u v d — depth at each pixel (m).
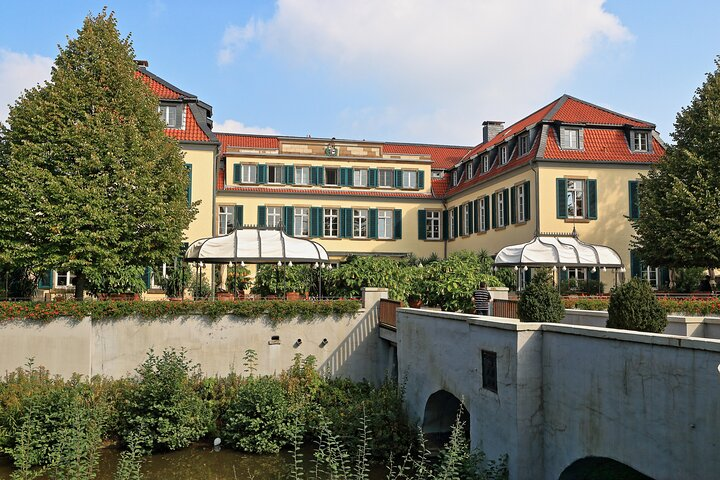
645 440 6.99
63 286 26.23
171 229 18.59
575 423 8.43
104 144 18.05
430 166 37.78
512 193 29.19
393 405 15.07
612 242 27.06
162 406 15.09
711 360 6.06
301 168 36.06
